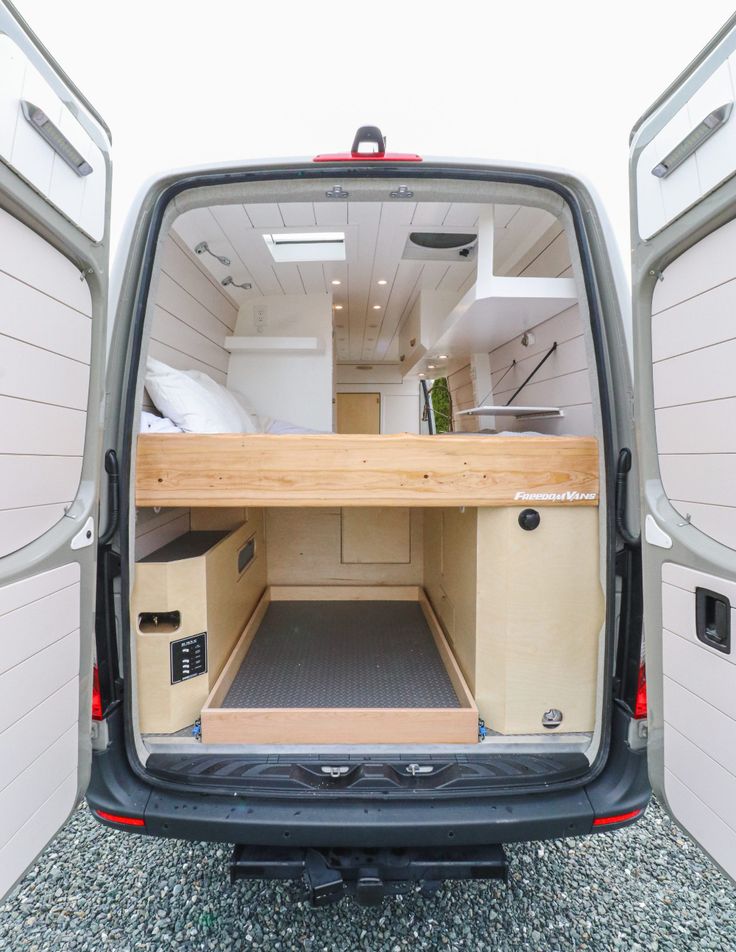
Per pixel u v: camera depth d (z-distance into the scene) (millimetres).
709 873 1329
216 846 1417
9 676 811
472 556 1391
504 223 1992
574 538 1249
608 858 1380
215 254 2299
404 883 1039
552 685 1270
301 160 1100
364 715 1240
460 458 1221
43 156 809
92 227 987
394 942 1130
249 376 3059
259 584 2211
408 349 3789
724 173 764
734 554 829
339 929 1161
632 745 1096
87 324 1017
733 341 800
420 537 2363
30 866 874
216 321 2713
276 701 1467
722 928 1173
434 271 2641
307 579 2367
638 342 1044
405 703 1458
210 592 1416
